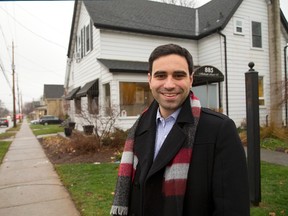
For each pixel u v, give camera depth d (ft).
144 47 44.47
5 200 16.48
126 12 46.98
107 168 22.44
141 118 6.09
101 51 41.37
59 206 15.01
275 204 13.44
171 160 4.84
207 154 4.73
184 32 47.80
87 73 50.24
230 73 45.19
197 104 5.28
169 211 4.62
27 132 78.28
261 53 48.44
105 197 15.43
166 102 5.26
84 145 30.37
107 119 35.70
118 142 31.63
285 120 44.24
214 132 4.78
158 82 5.33
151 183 4.97
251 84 13.89
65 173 21.86
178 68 5.19
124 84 39.70
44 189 18.31
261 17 48.73
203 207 4.62
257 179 13.43
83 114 45.21
